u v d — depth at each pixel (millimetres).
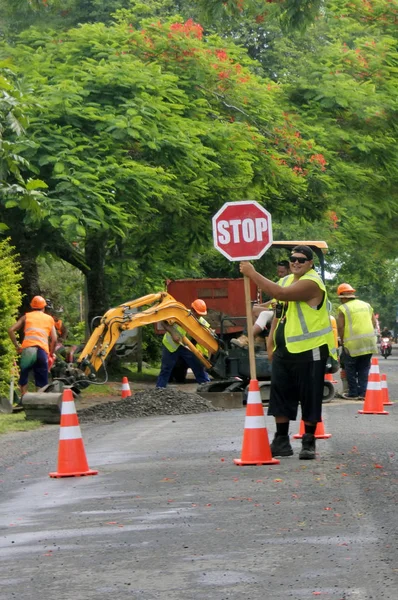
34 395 22703
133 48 34500
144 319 27156
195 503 11258
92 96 30516
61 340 33906
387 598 7227
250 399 14203
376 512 10312
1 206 28281
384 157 38969
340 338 27031
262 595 7426
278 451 14758
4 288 26953
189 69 34469
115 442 18016
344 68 40156
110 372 43500
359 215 41531
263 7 25406
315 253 32219
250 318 14539
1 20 37281
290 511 10547
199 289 40438
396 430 18297
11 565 8742
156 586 7812
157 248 42062
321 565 8219
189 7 50281
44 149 28109
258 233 17469
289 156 36156
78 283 55906
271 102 36406
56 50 33562
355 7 42500
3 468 15133
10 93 17922
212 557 8664
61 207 27172
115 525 10211
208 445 16781
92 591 7770
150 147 29312
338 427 18953
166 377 28344
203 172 32125
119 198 28922
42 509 11398
